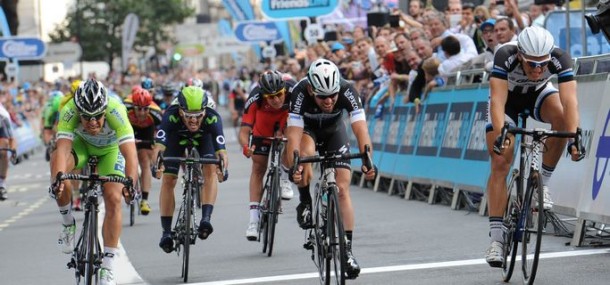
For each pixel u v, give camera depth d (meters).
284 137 21.28
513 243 16.02
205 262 20.48
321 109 17.50
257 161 21.88
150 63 143.38
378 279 17.28
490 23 26.98
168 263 20.56
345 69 39.34
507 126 15.37
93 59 136.88
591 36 28.41
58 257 22.45
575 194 20.52
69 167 17.69
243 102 75.00
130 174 16.44
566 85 16.00
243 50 130.50
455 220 24.59
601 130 19.69
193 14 146.62
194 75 113.31
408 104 31.75
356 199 31.23
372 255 20.00
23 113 71.81
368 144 16.19
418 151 30.20
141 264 20.62
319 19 55.31
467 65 28.38
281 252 21.19
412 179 30.23
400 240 21.77
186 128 20.27
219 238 24.00
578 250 18.97
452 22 35.22
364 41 38.69
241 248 22.20
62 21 138.62
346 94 17.16
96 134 17.31
